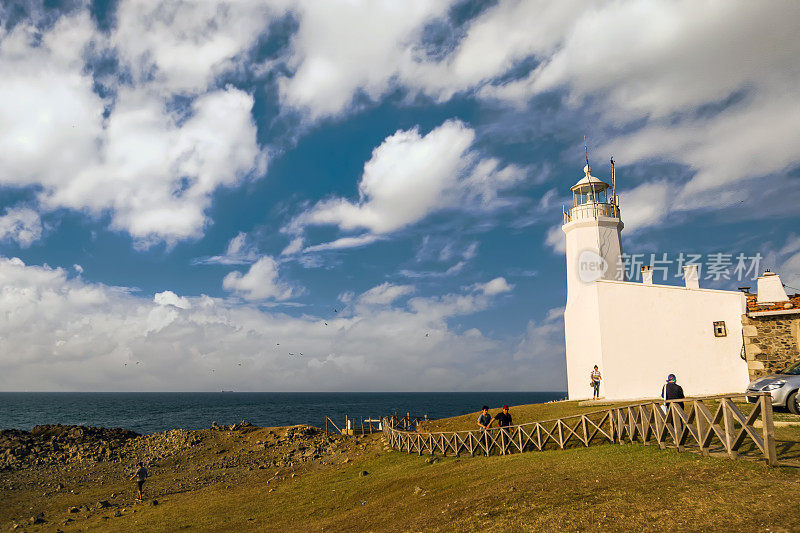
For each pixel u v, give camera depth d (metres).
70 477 31.55
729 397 11.66
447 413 121.00
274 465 32.31
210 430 44.97
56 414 118.31
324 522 14.29
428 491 14.56
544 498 10.68
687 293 27.45
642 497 9.66
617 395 27.83
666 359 27.33
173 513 19.17
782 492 8.66
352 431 41.06
